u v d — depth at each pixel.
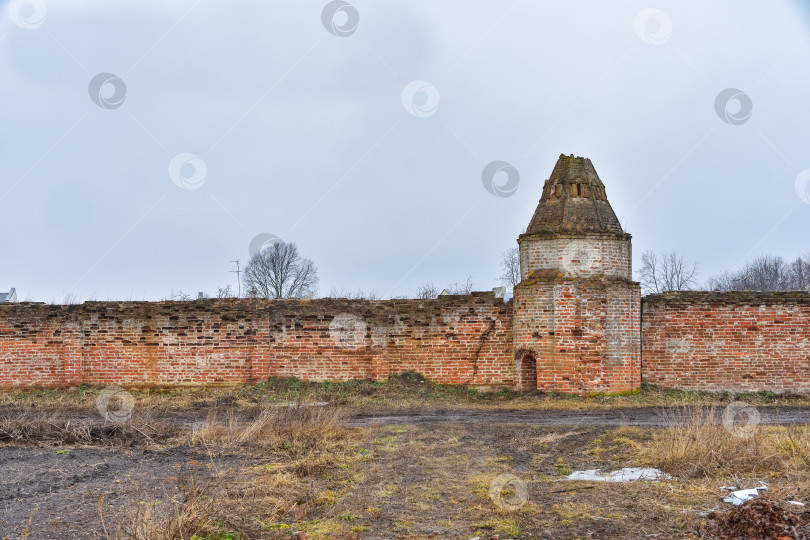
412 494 10.08
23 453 12.47
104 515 8.74
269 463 11.89
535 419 16.78
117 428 14.16
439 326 21.81
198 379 22.05
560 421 16.39
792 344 21.59
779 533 7.71
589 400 19.53
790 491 9.49
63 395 21.06
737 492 9.44
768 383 21.50
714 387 21.52
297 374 22.03
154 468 11.37
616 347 20.30
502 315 21.64
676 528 8.37
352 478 11.00
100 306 22.14
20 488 9.99
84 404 19.66
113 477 10.73
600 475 11.05
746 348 21.58
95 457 12.19
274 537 8.21
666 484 10.27
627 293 20.58
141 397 20.88
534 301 20.58
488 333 21.66
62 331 22.11
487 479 10.86
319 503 9.62
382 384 21.45
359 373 21.94
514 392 20.98
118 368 22.11
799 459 11.04
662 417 16.77
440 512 9.30
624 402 19.28
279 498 9.67
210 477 10.78
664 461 11.45
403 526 8.68
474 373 21.61
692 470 10.84
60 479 10.52
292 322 22.11
